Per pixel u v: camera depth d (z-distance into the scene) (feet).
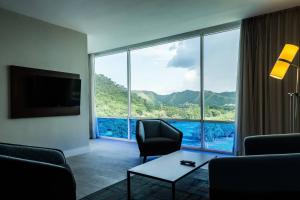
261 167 5.06
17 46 12.30
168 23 14.25
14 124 12.11
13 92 11.98
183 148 16.80
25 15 12.60
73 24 14.12
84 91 15.81
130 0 10.87
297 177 4.89
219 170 5.24
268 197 4.99
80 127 15.51
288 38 12.03
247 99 13.19
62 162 7.93
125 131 20.80
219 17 13.29
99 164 12.86
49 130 13.69
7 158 5.73
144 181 10.09
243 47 13.46
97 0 10.79
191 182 9.91
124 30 15.44
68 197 6.01
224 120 15.25
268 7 11.89
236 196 5.11
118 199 8.31
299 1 11.19
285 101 12.16
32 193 5.78
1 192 5.71
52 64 13.91
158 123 15.05
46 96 13.33
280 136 8.12
